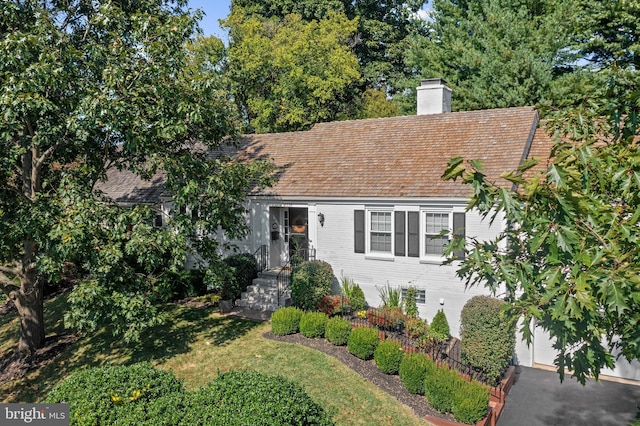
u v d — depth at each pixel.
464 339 12.62
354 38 42.03
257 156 21.67
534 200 5.35
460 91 27.73
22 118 12.91
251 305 18.03
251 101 31.58
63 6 14.25
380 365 12.48
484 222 14.62
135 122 12.39
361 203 16.83
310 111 32.31
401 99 32.59
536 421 11.27
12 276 16.64
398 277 16.28
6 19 12.88
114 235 12.54
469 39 29.50
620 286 4.54
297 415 7.65
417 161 17.25
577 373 5.71
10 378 14.36
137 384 8.31
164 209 21.45
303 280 16.31
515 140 16.41
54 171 15.76
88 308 12.24
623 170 5.30
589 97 6.61
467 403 10.38
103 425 7.59
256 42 30.31
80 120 12.31
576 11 26.59
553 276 5.06
